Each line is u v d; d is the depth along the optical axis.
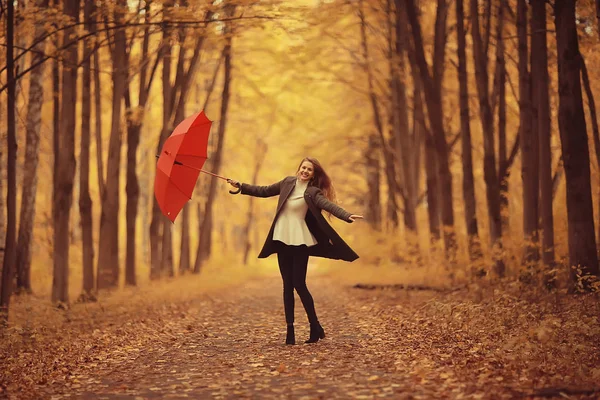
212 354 7.51
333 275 28.30
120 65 16.31
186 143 7.86
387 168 26.53
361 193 37.22
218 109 29.11
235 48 24.72
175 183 7.80
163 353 7.70
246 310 12.99
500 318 8.25
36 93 17.05
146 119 22.08
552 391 4.89
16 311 11.69
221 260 34.06
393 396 5.12
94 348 8.17
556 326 7.00
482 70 14.73
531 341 6.74
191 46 13.54
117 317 11.78
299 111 29.45
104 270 17.83
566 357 6.21
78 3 13.29
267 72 26.11
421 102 19.11
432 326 8.80
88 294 14.70
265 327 9.96
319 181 8.08
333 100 28.56
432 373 5.89
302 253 7.95
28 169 17.25
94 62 16.95
